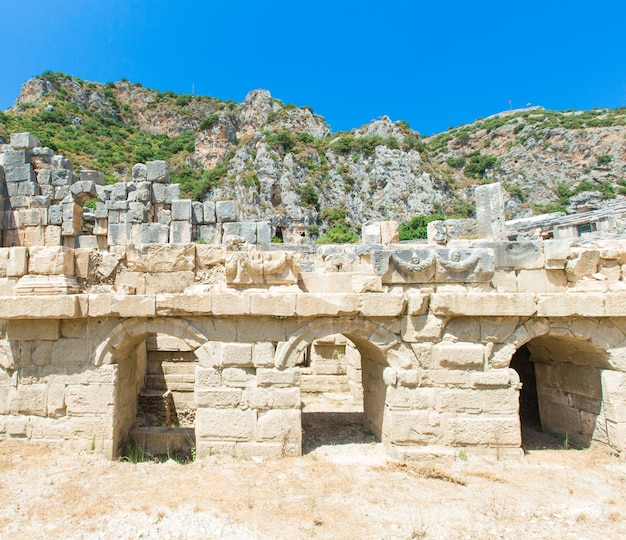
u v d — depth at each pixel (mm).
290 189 75125
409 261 9508
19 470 7777
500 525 6195
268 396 8633
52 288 8633
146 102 122188
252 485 7359
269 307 8445
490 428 8672
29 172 19578
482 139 121750
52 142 68125
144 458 9344
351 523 6180
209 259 9516
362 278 8969
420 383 8820
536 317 8914
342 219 76938
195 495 6957
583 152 98250
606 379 9047
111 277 9578
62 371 8836
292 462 8328
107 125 95625
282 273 9023
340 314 8688
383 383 9344
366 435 10258
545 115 118000
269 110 111188
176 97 126750
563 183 93750
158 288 9414
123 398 9461
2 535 5742
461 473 7914
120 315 8555
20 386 8875
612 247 9680
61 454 8508
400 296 8703
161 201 17469
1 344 8969
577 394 9969
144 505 6602
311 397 14805
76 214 19312
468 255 9617
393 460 8484
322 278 9500
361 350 10953
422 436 8688
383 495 7074
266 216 68625
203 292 8836
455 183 92688
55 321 8828
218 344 8719
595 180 91125
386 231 14578
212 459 8438
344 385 15484
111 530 5906
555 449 9547
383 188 84938
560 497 7090
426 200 82562
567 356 10133
